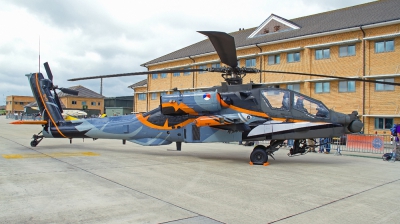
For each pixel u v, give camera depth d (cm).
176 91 1100
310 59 2583
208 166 952
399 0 2527
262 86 1059
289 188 674
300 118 974
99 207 512
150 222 446
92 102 6912
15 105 10581
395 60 2162
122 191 621
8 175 756
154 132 1141
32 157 1073
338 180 773
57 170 834
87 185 666
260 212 502
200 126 1016
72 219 452
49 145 1502
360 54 2320
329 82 2495
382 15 2311
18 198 556
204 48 3550
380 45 2242
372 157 1302
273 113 989
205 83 3381
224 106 1030
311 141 1493
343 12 2831
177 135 1109
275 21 3003
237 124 981
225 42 765
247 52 2994
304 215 491
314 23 2820
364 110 2303
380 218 482
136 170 860
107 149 1388
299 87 2664
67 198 562
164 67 3856
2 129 2988
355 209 528
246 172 861
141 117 1169
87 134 1263
